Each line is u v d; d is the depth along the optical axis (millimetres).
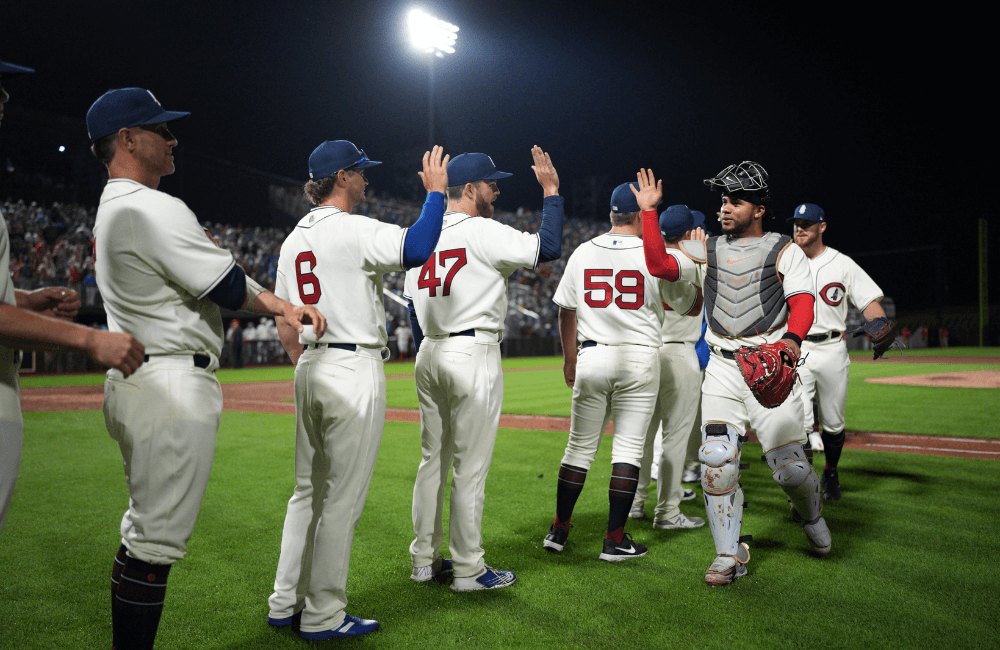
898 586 2879
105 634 2436
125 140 1988
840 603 2695
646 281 3422
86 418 8375
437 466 2994
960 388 11570
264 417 8648
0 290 1621
